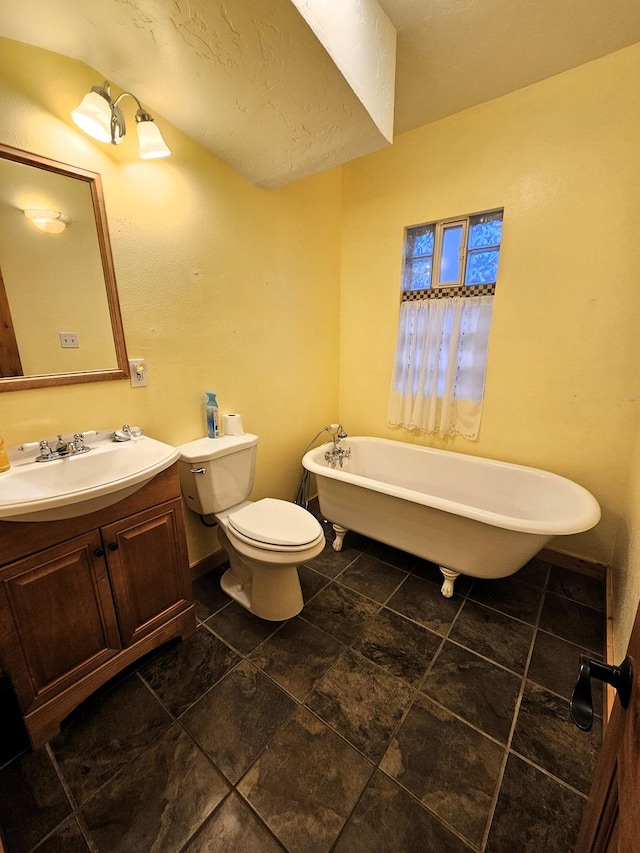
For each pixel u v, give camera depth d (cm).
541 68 171
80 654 125
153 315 166
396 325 255
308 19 104
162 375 173
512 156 194
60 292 137
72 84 128
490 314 218
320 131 150
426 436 257
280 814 103
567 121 177
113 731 124
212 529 210
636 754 41
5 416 128
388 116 151
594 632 165
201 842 97
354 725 126
